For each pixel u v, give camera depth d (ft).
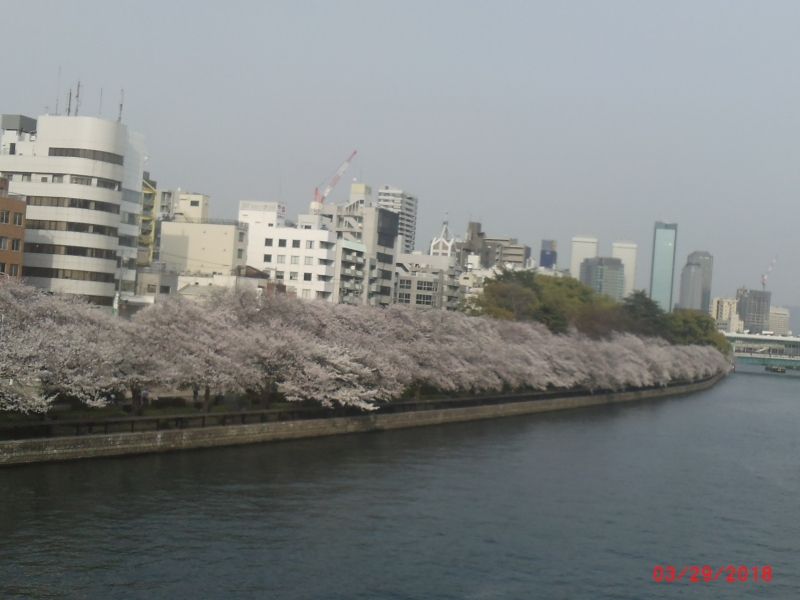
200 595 168.35
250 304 375.04
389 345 411.75
